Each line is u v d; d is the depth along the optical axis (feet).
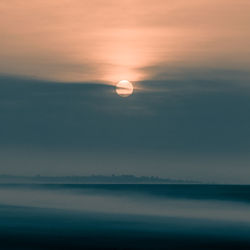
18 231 625.41
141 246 533.14
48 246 523.29
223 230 653.30
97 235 598.34
